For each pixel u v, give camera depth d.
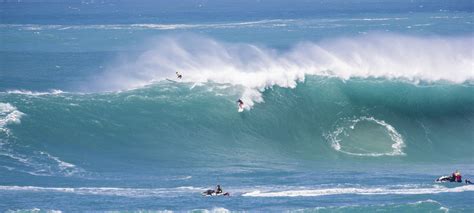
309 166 138.25
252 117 155.88
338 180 124.69
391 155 148.25
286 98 160.75
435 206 102.31
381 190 115.06
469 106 164.38
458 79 169.88
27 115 141.50
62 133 140.88
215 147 147.50
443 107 163.50
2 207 103.44
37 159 131.88
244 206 105.12
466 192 113.12
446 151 152.62
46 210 100.31
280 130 154.88
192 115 153.12
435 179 125.31
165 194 113.56
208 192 113.44
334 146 151.25
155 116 151.00
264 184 122.31
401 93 163.75
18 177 121.56
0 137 135.75
